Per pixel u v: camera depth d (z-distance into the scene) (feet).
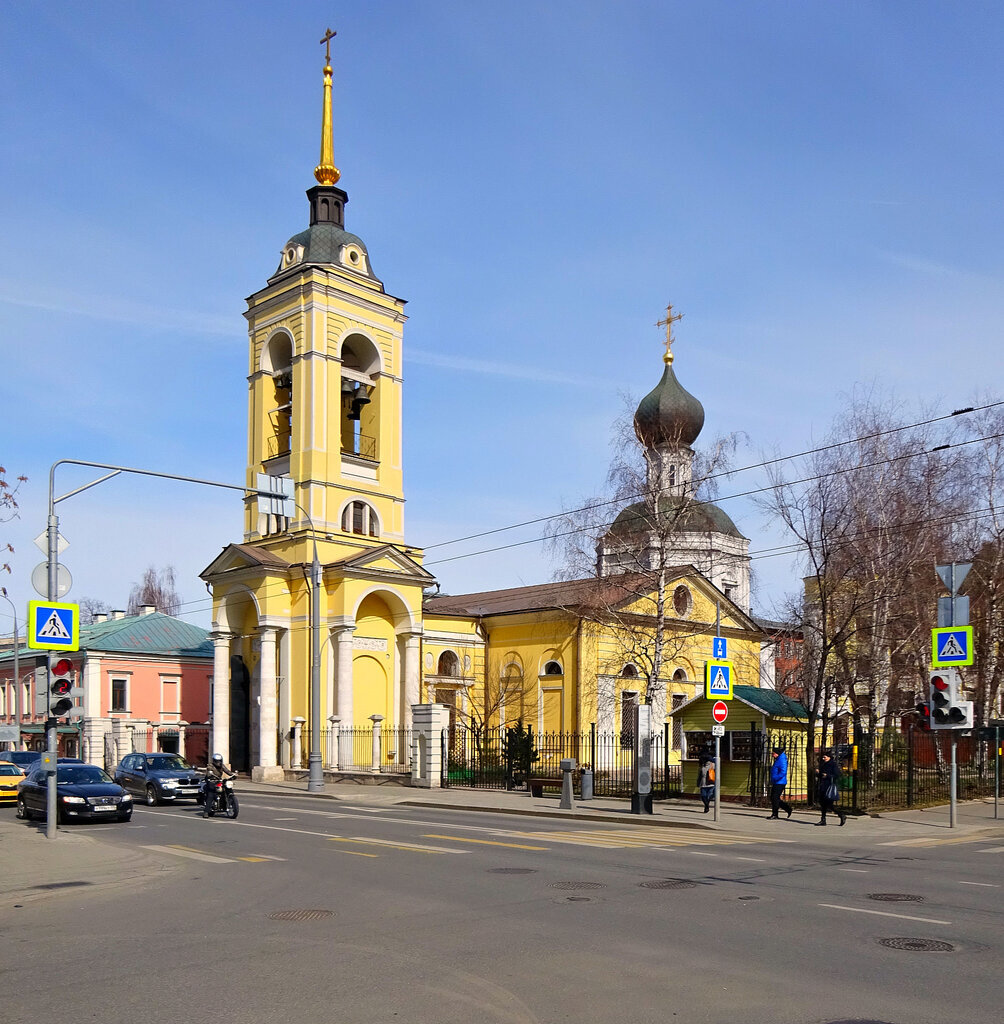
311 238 155.74
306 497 146.61
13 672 207.41
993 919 37.35
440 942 33.99
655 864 53.98
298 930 36.58
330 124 162.81
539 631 167.12
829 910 39.29
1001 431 123.65
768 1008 25.75
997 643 129.70
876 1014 25.17
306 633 144.56
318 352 149.28
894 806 96.68
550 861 55.21
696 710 104.12
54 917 41.19
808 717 100.01
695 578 169.68
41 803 86.33
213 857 59.36
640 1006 26.04
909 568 114.62
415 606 152.66
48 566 71.20
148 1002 27.30
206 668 199.41
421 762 124.98
